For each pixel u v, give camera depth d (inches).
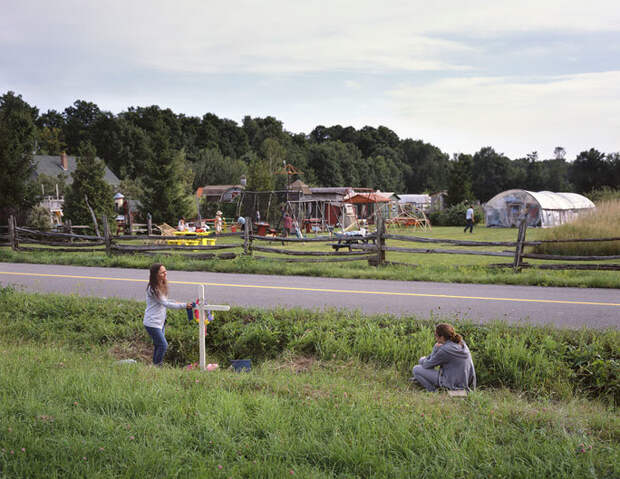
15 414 158.4
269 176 2020.2
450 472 129.1
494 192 4165.8
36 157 2357.3
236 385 205.2
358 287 452.1
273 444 143.2
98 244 686.5
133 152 3762.3
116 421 156.9
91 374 205.8
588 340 268.5
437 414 170.4
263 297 406.6
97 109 4643.2
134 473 124.9
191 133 4601.4
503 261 671.8
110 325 329.7
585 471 129.6
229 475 126.3
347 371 257.3
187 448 140.3
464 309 355.6
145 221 1414.9
